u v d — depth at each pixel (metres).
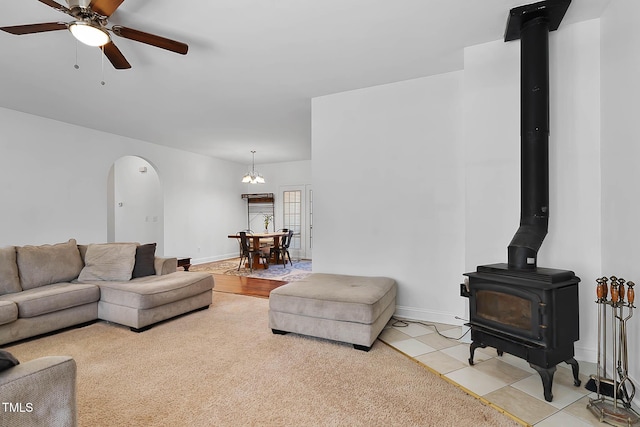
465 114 2.86
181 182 7.13
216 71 3.29
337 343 2.81
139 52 2.90
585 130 2.43
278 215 8.98
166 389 2.05
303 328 2.86
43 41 2.70
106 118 4.81
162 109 4.44
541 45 2.32
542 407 1.82
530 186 2.30
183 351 2.65
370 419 1.74
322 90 3.79
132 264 3.71
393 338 2.89
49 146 4.79
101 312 3.36
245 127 5.36
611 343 2.22
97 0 1.85
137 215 7.23
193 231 7.43
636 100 1.90
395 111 3.56
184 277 3.73
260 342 2.84
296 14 2.36
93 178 5.36
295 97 4.01
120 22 2.45
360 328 2.63
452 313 3.26
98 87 3.68
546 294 1.89
